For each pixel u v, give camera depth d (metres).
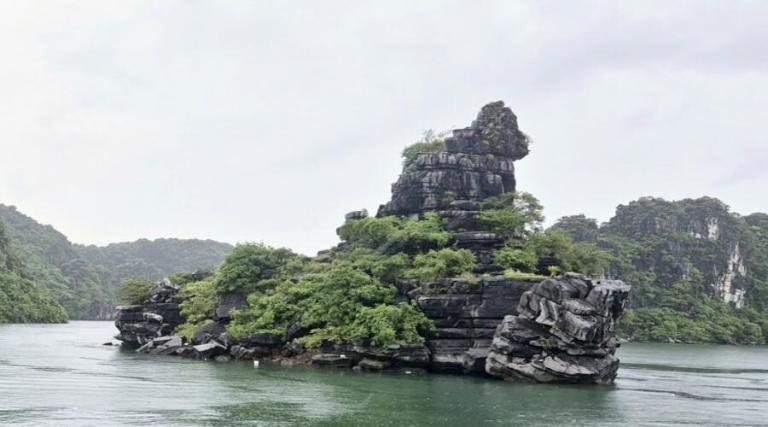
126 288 120.38
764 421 54.16
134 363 88.75
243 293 104.94
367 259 96.94
